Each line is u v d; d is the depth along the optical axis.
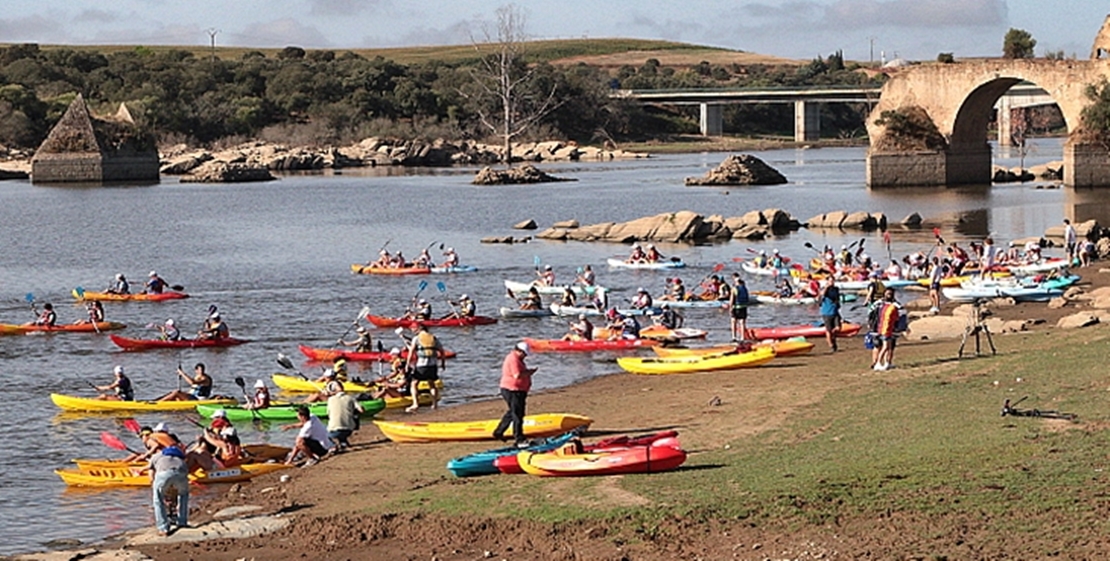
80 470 31.45
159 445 31.09
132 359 50.62
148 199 145.25
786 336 49.53
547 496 25.08
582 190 150.62
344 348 52.31
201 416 40.03
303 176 191.88
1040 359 35.41
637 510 23.41
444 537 23.47
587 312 59.53
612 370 45.53
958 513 21.62
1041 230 95.31
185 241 98.12
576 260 83.88
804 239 94.12
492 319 58.16
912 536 20.83
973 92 148.25
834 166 197.12
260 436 37.09
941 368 36.34
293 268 81.31
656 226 95.50
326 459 32.38
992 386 32.47
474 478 27.75
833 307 45.06
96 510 28.92
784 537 21.44
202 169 183.38
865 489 23.34
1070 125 140.00
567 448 27.52
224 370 48.34
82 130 188.88
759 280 72.44
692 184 155.25
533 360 48.19
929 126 151.75
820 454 26.64
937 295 56.28
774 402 34.16
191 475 30.38
